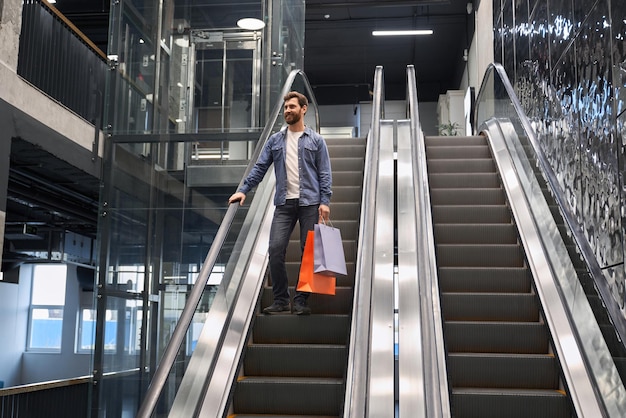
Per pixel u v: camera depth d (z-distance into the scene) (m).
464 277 5.38
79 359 19.02
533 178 6.07
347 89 21.75
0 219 6.57
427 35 18.27
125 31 8.32
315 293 4.97
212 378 3.92
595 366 3.75
